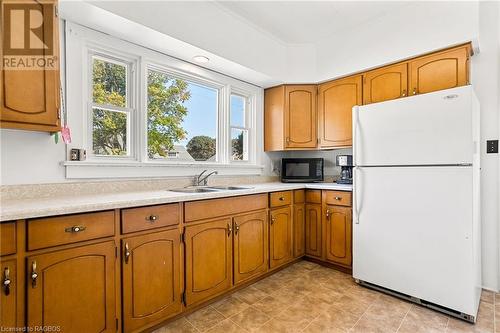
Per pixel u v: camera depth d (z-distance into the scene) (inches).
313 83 123.1
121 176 79.9
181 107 101.7
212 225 76.5
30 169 63.9
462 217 68.6
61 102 66.3
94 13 67.1
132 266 59.1
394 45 97.6
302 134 123.6
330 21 103.3
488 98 87.0
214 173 104.3
